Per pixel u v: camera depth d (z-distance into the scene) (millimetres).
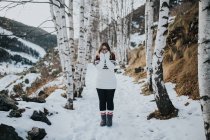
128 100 10047
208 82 4230
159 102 6941
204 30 4246
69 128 6488
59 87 14297
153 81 6996
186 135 5652
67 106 8289
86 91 12812
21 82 22016
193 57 9883
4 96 6848
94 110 8445
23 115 6320
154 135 5949
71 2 10844
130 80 15734
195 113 6660
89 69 27312
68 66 8398
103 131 6297
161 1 6695
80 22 11039
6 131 5105
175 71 10680
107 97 6684
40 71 25781
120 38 25484
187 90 8445
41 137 5578
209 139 4289
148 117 7113
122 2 25672
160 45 6777
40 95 14570
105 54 6758
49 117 7023
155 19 29016
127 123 6914
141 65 18406
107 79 6645
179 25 12688
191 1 16547
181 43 11875
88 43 12773
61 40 11281
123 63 24938
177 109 6984
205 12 4230
